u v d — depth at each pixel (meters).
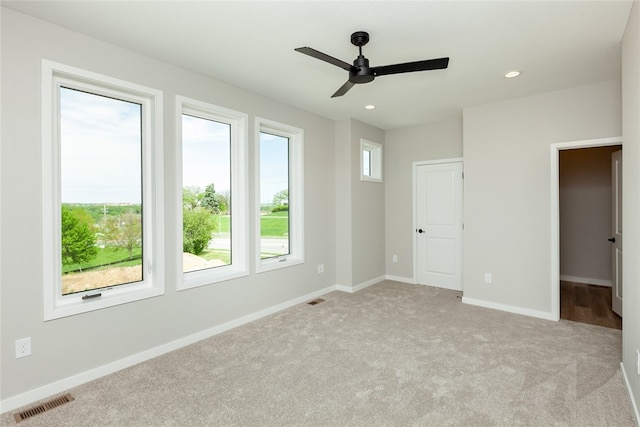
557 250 3.58
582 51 2.68
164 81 2.88
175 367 2.61
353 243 4.80
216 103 3.29
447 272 4.96
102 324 2.51
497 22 2.26
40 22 2.21
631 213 2.16
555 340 3.05
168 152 2.92
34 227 2.19
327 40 2.52
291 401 2.14
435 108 4.22
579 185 5.30
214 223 3.45
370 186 5.17
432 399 2.15
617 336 3.14
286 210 4.33
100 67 2.49
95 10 2.11
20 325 2.13
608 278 5.08
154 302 2.82
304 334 3.23
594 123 3.37
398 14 2.17
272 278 3.90
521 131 3.77
